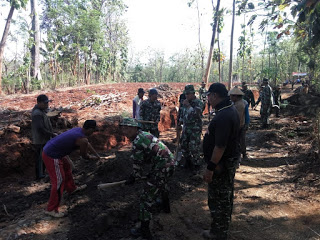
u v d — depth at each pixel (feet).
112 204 13.01
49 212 12.39
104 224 11.47
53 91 48.49
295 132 26.71
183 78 161.07
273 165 19.26
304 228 11.48
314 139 21.16
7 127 19.08
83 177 16.26
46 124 16.19
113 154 21.13
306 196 14.26
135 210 12.82
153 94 20.34
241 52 92.22
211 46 50.08
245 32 89.10
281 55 116.47
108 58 98.99
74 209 12.92
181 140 18.48
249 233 11.26
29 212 12.85
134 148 10.62
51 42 66.13
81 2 76.18
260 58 150.10
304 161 18.89
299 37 19.36
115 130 23.67
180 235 11.06
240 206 13.50
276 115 37.91
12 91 53.26
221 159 9.61
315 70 52.31
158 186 10.61
